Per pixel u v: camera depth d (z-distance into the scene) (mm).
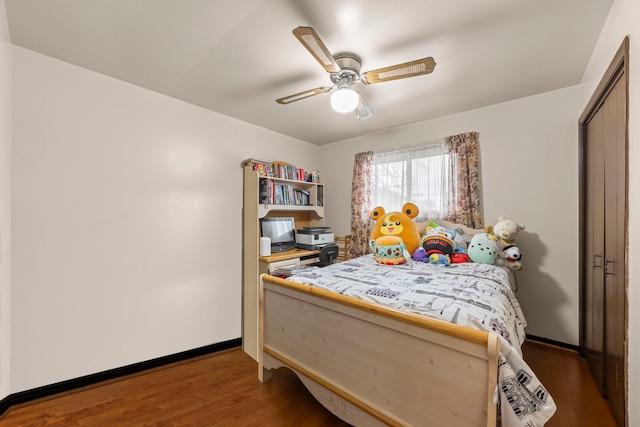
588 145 2035
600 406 1614
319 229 3240
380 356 1271
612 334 1505
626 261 1195
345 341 1409
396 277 1836
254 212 2770
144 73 1978
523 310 2467
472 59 1804
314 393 1556
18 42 1637
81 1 1300
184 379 2016
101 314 1980
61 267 1826
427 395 1120
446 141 2803
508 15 1387
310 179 3557
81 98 1903
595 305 1850
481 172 2670
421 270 2076
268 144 3260
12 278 1662
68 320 1850
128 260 2109
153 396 1799
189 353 2418
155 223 2256
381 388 1266
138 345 2145
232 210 2812
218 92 2273
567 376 1918
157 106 2271
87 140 1929
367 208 3430
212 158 2656
